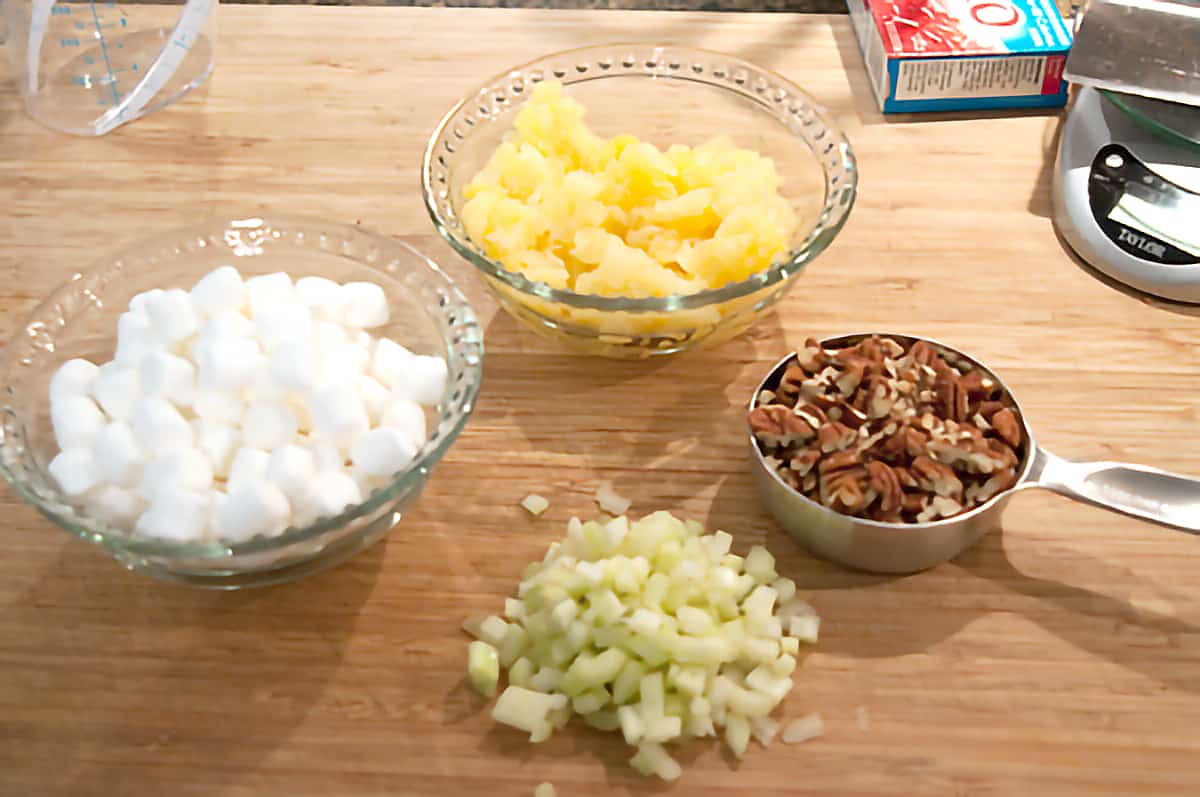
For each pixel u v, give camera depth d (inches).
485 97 47.3
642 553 37.2
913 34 52.7
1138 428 42.3
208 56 57.1
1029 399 43.1
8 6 54.6
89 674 36.8
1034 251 48.1
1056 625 37.3
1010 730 35.0
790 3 65.6
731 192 42.2
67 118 54.8
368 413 37.8
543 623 35.9
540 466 41.8
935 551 37.0
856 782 34.0
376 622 37.9
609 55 49.3
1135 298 46.5
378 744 35.1
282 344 36.9
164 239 42.9
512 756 34.8
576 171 44.8
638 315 39.4
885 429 37.3
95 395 37.8
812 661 36.5
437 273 41.3
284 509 34.4
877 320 45.8
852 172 42.7
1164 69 47.3
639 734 33.9
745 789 33.9
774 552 39.1
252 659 37.0
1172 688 35.9
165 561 34.6
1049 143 52.4
